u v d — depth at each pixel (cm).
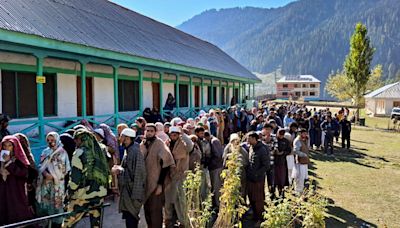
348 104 6344
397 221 754
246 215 735
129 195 561
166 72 1628
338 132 1855
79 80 1231
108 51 1049
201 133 755
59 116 1121
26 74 1001
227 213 470
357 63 3825
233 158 525
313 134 1736
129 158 565
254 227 680
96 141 544
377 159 1520
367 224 735
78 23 1106
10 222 501
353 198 917
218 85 2736
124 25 1589
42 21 905
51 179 560
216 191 739
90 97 1290
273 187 798
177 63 1542
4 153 502
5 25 728
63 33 914
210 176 752
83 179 519
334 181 1100
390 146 1953
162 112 1532
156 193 590
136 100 1592
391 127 3225
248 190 702
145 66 1381
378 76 7325
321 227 414
